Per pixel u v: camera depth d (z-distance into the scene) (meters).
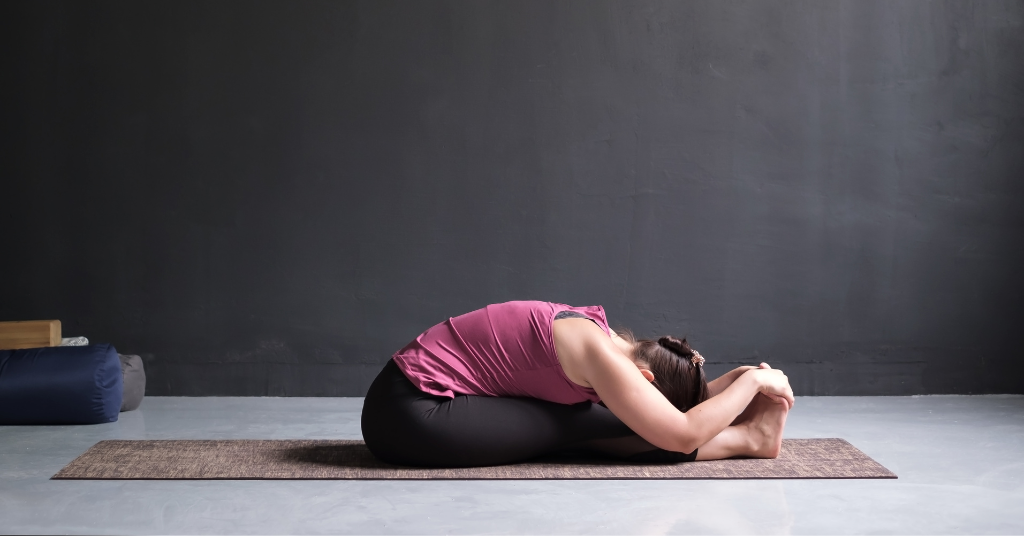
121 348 4.27
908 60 4.37
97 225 4.27
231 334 4.29
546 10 4.32
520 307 2.59
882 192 4.38
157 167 4.27
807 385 4.36
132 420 3.57
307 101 4.29
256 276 4.29
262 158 4.28
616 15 4.34
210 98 4.27
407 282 4.31
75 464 2.62
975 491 2.35
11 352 3.55
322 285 4.30
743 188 4.36
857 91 4.36
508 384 2.54
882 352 4.37
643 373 2.51
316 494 2.28
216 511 2.12
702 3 4.35
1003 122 4.38
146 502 2.20
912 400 4.20
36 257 4.27
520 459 2.60
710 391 2.72
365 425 2.61
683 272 4.34
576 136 4.33
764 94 4.36
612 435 2.57
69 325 4.27
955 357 4.38
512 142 4.32
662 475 2.47
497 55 4.31
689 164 4.35
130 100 4.27
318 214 4.30
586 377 2.45
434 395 2.51
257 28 4.28
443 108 4.31
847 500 2.24
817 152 4.36
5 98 4.25
